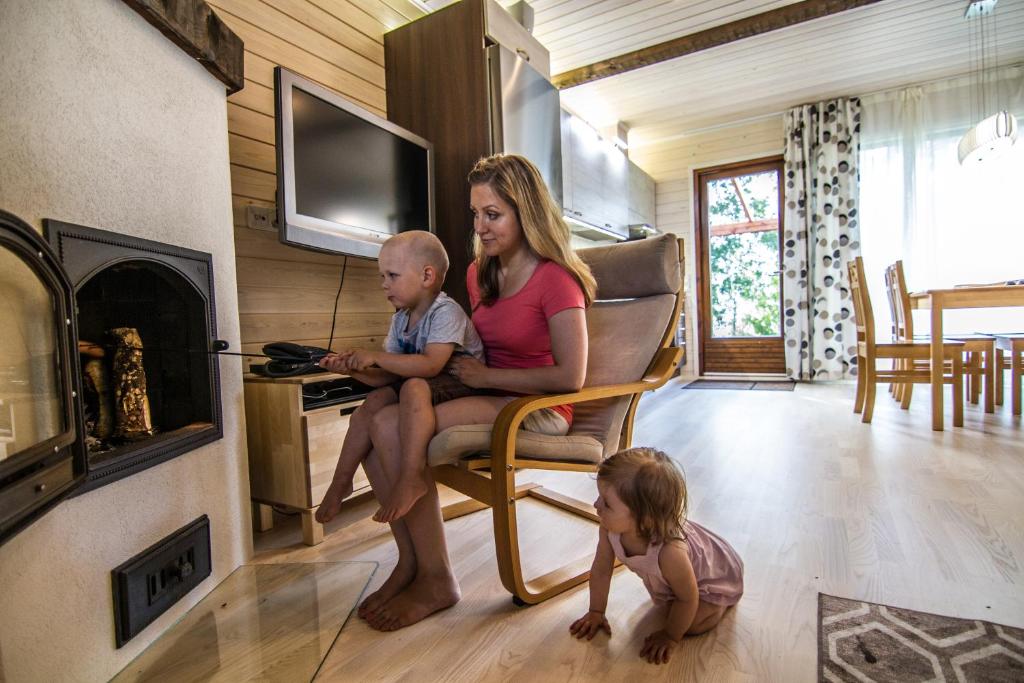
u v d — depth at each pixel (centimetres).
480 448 111
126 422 119
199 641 108
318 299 220
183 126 125
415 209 225
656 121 497
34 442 78
